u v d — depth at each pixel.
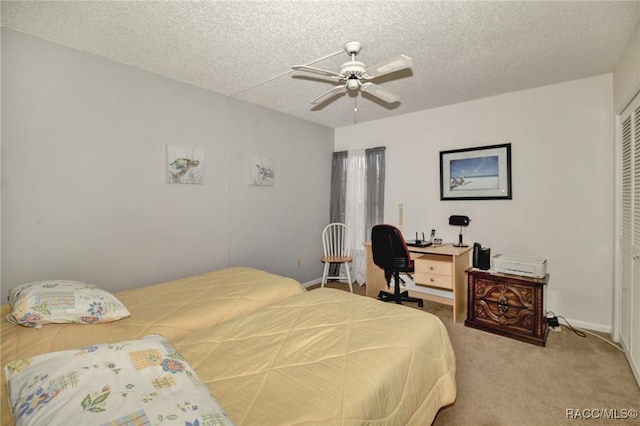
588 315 2.80
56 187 2.11
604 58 2.38
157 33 2.00
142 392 0.78
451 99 3.34
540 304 2.50
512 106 3.13
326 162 4.55
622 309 2.44
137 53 2.27
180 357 1.00
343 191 4.48
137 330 1.52
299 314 1.67
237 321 1.59
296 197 4.08
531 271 2.61
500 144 3.20
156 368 0.89
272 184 3.74
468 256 3.39
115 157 2.39
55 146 2.10
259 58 2.36
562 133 2.88
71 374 0.80
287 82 2.85
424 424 1.30
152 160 2.62
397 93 3.15
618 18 1.85
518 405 1.79
